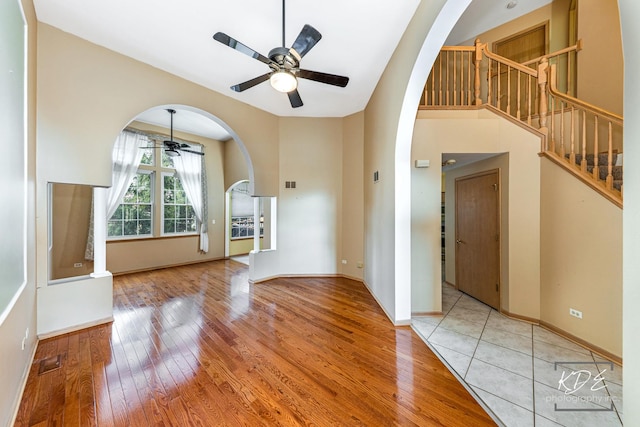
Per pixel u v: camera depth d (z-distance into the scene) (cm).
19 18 178
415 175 322
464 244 402
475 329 282
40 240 246
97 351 233
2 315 140
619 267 228
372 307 343
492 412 166
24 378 188
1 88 139
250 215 791
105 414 162
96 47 278
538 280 294
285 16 239
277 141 478
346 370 209
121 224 528
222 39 212
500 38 454
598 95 343
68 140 260
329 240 489
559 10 404
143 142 538
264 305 348
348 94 396
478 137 317
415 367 213
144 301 362
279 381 195
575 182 260
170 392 182
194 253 628
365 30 257
